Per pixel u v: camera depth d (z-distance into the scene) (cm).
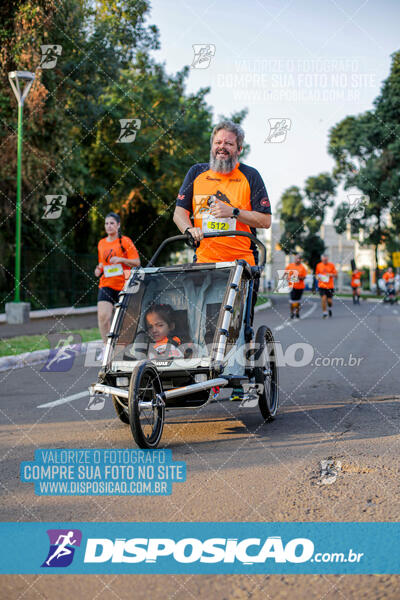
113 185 2983
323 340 1299
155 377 486
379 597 256
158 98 2962
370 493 370
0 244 2411
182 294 543
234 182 589
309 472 414
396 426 533
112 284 820
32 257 2616
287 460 443
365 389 720
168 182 3141
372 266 6869
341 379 798
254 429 542
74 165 2472
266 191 589
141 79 2897
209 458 454
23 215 2339
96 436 527
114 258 801
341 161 4412
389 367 889
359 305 3288
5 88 2175
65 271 2941
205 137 3105
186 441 506
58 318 2386
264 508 353
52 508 362
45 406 674
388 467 419
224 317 505
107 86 2628
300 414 598
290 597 258
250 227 605
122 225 3506
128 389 485
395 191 4259
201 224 593
